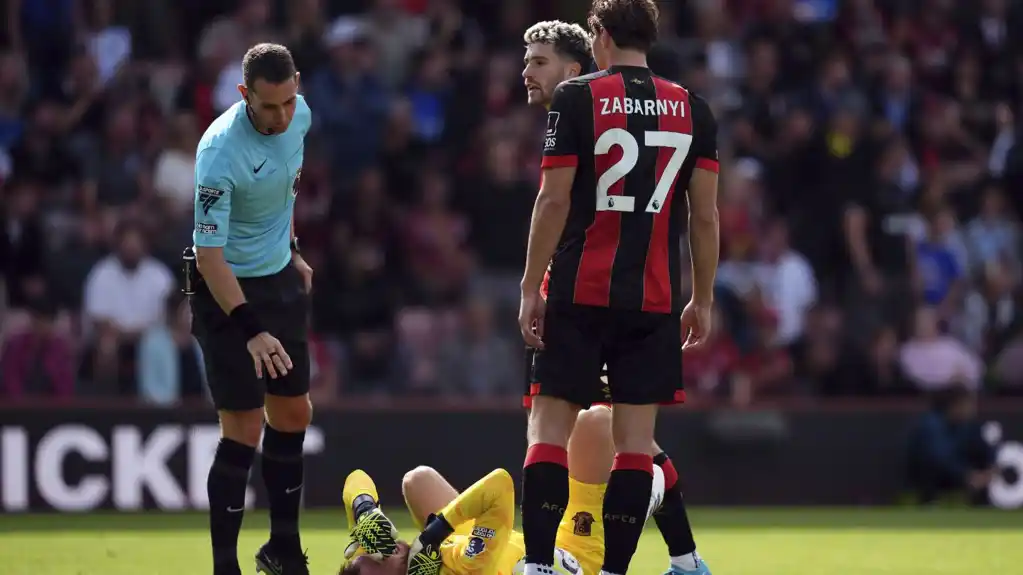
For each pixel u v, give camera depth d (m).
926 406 40.81
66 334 40.34
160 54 49.28
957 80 53.31
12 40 47.75
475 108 48.84
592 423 18.56
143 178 44.72
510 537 18.22
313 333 43.44
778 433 40.03
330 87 47.38
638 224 17.06
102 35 48.78
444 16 50.72
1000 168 51.00
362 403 38.34
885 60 51.69
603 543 18.67
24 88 46.97
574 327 17.08
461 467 38.69
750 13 53.19
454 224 45.47
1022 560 26.58
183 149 43.19
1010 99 53.66
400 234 45.00
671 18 52.50
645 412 17.27
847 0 53.28
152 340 39.97
